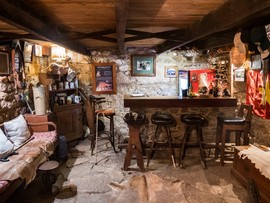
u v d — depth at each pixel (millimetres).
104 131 5004
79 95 5602
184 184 3119
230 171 3432
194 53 5320
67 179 3305
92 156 4215
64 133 4852
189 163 3842
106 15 2494
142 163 3547
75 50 4320
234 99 3947
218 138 3949
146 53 5523
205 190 2969
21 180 2469
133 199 2768
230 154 3994
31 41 4211
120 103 5621
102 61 5562
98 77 5582
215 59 5406
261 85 3502
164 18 2686
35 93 3971
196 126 3775
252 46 2859
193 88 5340
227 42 3730
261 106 3512
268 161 2672
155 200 2746
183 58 5551
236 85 4449
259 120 3676
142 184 3109
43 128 3938
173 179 3268
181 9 2289
